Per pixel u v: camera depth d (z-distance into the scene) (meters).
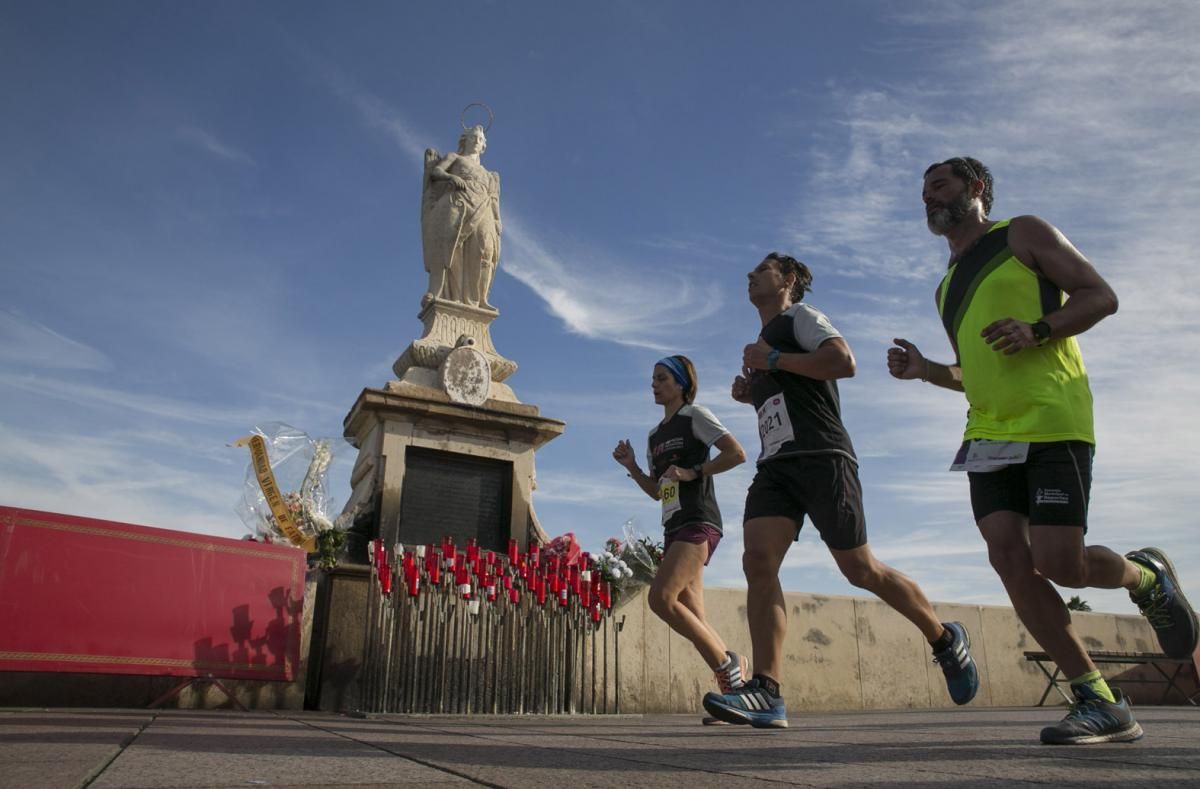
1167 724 4.05
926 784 1.69
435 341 10.30
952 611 9.11
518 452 9.85
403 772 1.87
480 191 11.38
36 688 5.54
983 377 2.86
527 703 5.75
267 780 1.69
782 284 4.16
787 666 7.96
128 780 1.65
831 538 3.59
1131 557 2.94
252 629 5.89
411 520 9.14
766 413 3.83
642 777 1.82
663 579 4.72
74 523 5.46
